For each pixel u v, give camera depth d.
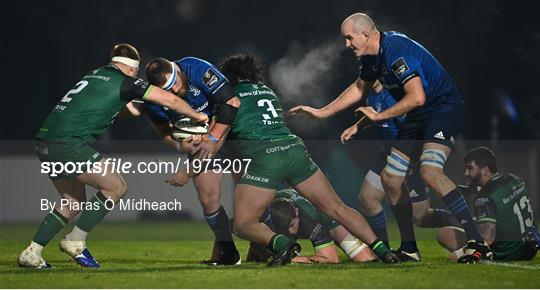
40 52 96.00
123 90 28.80
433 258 33.78
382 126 31.94
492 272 26.47
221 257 30.88
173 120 30.50
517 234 30.80
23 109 94.88
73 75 96.62
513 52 90.75
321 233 30.86
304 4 93.25
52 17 96.00
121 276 25.89
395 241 45.31
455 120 30.39
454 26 91.19
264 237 28.39
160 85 29.34
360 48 30.39
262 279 24.97
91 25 96.75
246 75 30.09
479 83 90.88
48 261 32.97
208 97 29.69
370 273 26.17
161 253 38.03
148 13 97.25
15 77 95.00
